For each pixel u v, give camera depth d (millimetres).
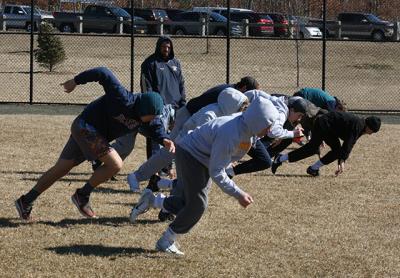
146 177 10750
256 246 8672
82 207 9289
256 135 7367
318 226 9719
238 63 37469
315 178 13211
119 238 8734
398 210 10828
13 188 11352
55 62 34031
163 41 12523
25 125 18844
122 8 45219
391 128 20922
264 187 12211
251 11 46531
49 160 14055
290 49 40906
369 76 35938
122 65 35906
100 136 8867
